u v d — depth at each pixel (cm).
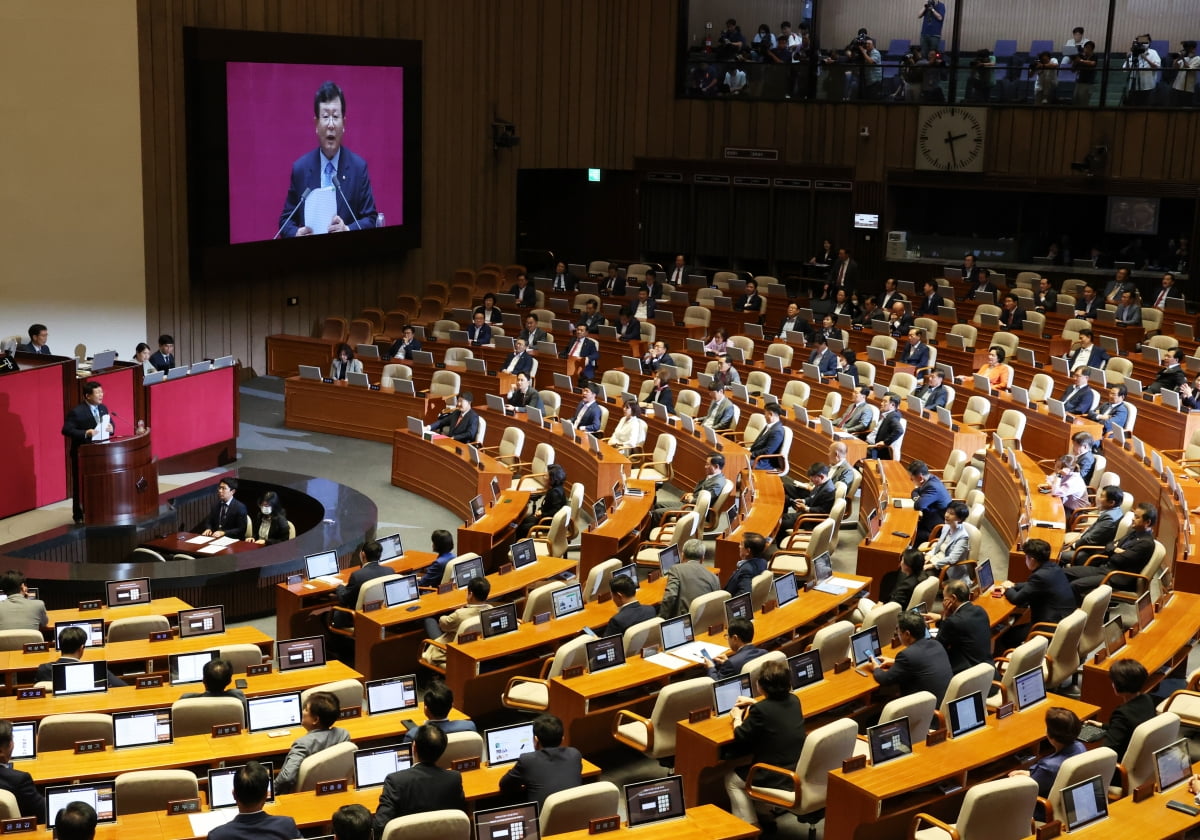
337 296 2627
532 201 3262
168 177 2233
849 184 2966
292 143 2388
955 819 848
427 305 2672
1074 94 2750
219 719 894
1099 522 1352
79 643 1010
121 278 2178
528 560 1320
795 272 3088
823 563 1258
